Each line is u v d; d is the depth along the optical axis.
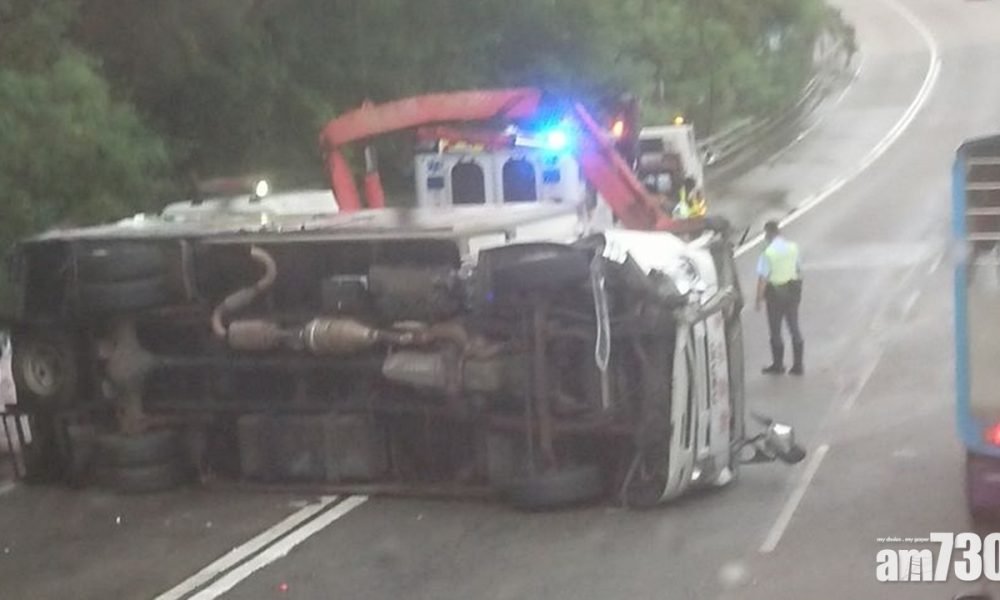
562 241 12.00
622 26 47.81
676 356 11.45
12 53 21.98
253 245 12.66
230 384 12.83
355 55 33.06
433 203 19.45
